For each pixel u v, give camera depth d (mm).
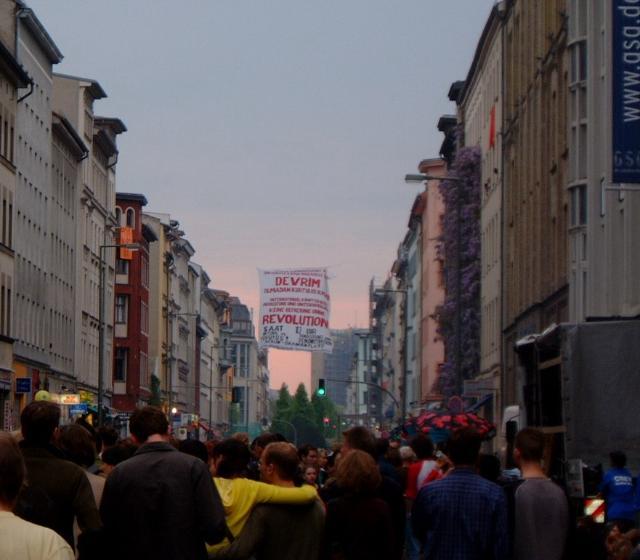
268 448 14328
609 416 23172
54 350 90062
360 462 14008
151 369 149000
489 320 86750
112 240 118000
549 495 14703
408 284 157500
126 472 13031
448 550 13586
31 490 12258
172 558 12930
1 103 72188
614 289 47406
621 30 34344
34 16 80000
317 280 69562
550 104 61906
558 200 58875
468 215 92750
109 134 116750
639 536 16781
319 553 14086
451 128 110438
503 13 78562
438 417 40750
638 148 34125
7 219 73688
